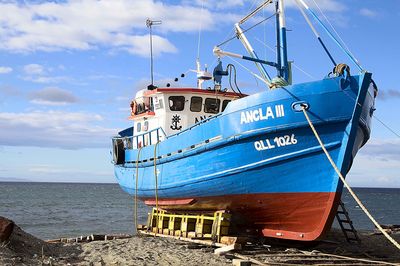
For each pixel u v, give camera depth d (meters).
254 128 10.04
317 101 9.40
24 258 9.25
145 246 11.74
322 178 9.63
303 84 9.55
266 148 10.01
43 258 9.59
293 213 10.24
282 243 11.35
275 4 12.44
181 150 12.28
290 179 9.97
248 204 10.85
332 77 9.37
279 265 8.76
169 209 14.30
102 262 9.68
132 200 69.69
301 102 9.51
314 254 10.03
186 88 13.69
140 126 15.47
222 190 11.10
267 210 10.64
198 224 12.10
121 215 40.56
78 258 10.12
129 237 14.23
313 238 10.04
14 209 46.59
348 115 9.30
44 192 100.50
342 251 11.16
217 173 11.01
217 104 14.00
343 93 9.30
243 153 10.38
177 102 13.80
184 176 12.22
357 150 10.46
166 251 10.91
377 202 83.19
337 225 28.12
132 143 16.36
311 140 9.60
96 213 42.66
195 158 11.72
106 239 14.23
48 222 32.97
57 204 56.69
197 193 11.97
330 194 9.55
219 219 11.18
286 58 12.21
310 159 9.70
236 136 10.34
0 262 8.55
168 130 13.71
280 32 12.29
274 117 9.79
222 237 10.88
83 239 14.34
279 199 10.23
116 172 18.45
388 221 37.62
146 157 14.44
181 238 12.39
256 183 10.40
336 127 9.41
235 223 11.59
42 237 24.02
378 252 11.58
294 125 9.59
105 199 72.12
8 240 9.83
